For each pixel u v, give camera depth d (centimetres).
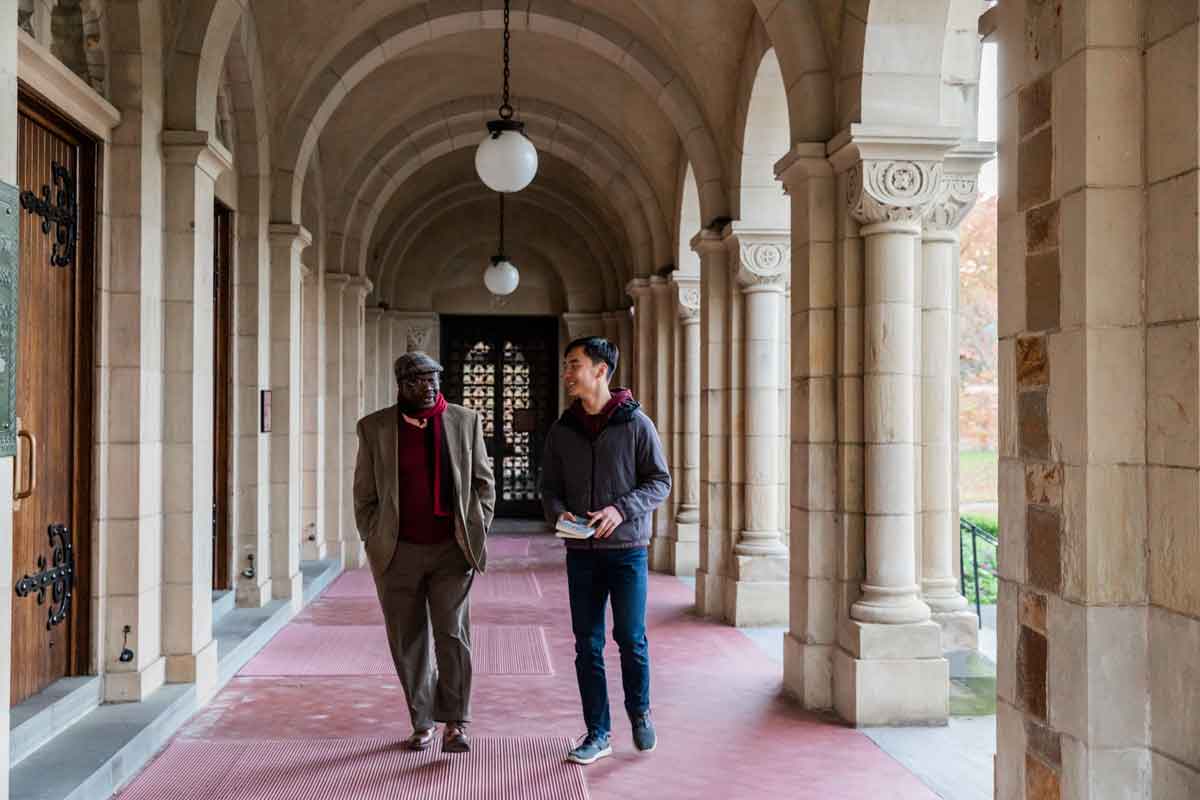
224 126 732
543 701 576
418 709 479
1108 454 283
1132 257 283
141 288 511
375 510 471
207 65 556
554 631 792
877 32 543
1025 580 316
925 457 698
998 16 331
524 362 1766
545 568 1173
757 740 506
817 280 582
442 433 461
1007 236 325
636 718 473
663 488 461
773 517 833
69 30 486
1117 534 283
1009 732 325
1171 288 272
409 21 835
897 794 429
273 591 831
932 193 547
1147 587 283
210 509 580
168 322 545
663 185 1137
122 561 507
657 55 861
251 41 735
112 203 508
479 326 1758
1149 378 282
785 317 900
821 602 575
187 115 545
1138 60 283
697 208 1093
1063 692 294
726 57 808
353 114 1067
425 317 1698
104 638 503
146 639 520
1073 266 288
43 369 463
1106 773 282
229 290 759
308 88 820
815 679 570
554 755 473
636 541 460
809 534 577
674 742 499
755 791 430
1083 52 282
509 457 1764
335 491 1124
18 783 386
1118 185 282
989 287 1911
